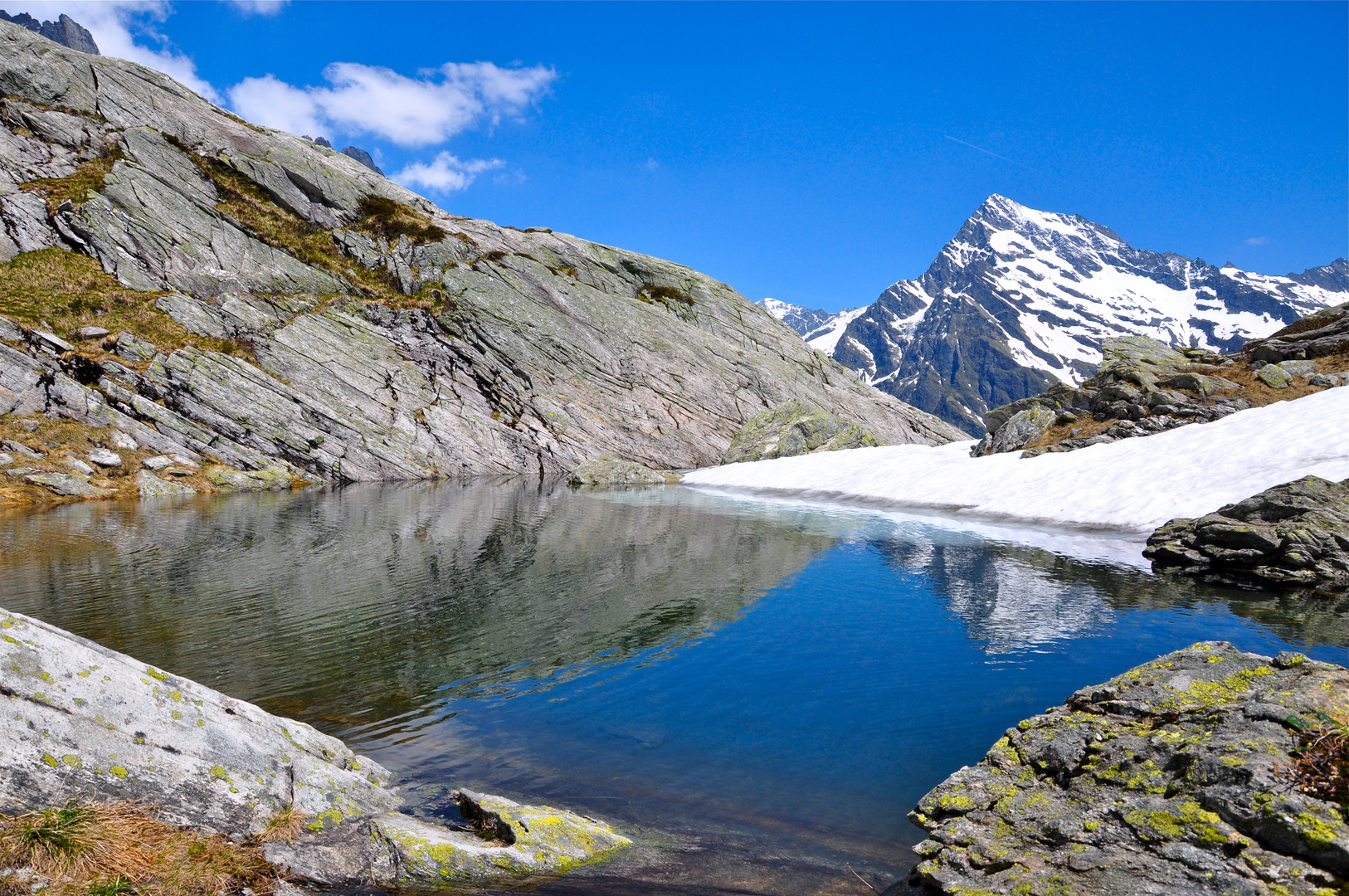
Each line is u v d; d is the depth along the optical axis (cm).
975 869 659
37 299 5159
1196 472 3045
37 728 667
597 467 5978
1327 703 671
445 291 7331
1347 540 2050
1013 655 1466
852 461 5428
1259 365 4334
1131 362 4638
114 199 6134
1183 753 675
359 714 1215
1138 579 2117
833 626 1705
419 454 6050
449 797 927
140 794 690
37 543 2586
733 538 2972
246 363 5497
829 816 886
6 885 564
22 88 6631
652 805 915
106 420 4528
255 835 722
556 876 739
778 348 9306
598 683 1362
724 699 1274
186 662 1448
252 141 7619
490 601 1969
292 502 4112
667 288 9300
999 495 3609
